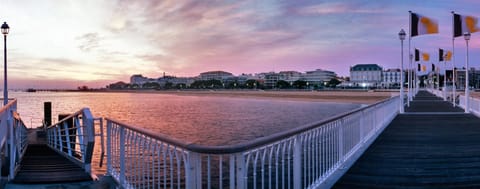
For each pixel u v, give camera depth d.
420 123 17.33
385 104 16.45
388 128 15.37
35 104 109.88
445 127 15.73
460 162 8.80
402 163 8.64
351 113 8.29
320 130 6.35
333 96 112.75
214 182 8.54
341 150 7.57
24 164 9.74
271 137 4.12
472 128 15.35
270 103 97.31
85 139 8.35
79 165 9.20
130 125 5.48
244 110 68.75
